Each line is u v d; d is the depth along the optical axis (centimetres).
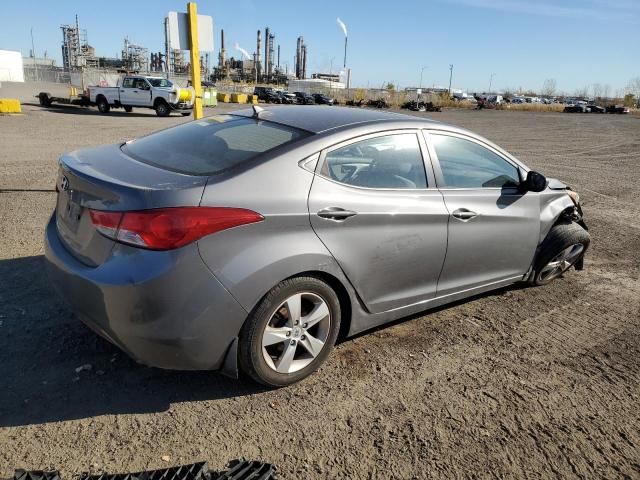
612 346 387
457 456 262
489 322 414
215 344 270
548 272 484
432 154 367
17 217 601
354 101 5903
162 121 2256
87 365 315
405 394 311
